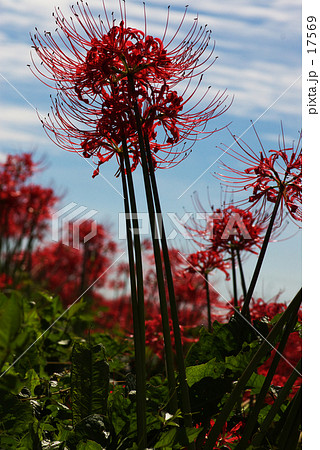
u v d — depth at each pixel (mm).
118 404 2016
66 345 3480
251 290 2094
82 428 1965
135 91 1879
